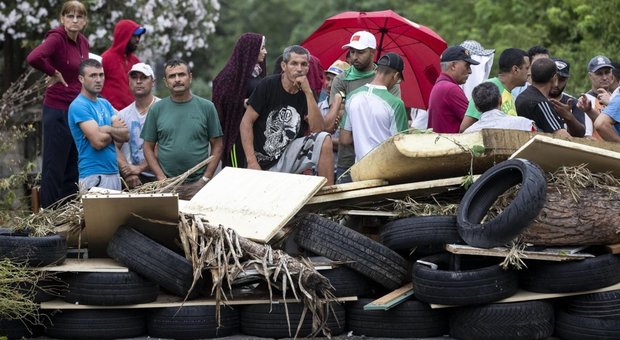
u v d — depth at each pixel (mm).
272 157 30391
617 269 24406
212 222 26000
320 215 26766
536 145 24375
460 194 26734
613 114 30578
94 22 51125
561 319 24641
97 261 25500
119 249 24641
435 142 25500
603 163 24922
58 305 24656
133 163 33250
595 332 24078
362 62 32812
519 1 64500
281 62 30953
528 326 23938
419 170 26328
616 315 24188
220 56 106688
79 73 31750
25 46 50406
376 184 26844
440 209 25609
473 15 71188
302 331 24750
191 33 55344
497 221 23344
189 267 24375
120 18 51531
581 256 24250
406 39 37031
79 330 24609
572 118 30141
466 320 24109
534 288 24438
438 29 73688
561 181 24797
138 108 33406
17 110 45844
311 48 37969
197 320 24531
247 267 24328
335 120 31359
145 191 27203
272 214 25719
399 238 24938
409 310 24641
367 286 25203
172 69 31156
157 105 31469
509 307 23875
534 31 61188
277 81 30531
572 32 58719
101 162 30953
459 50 31844
